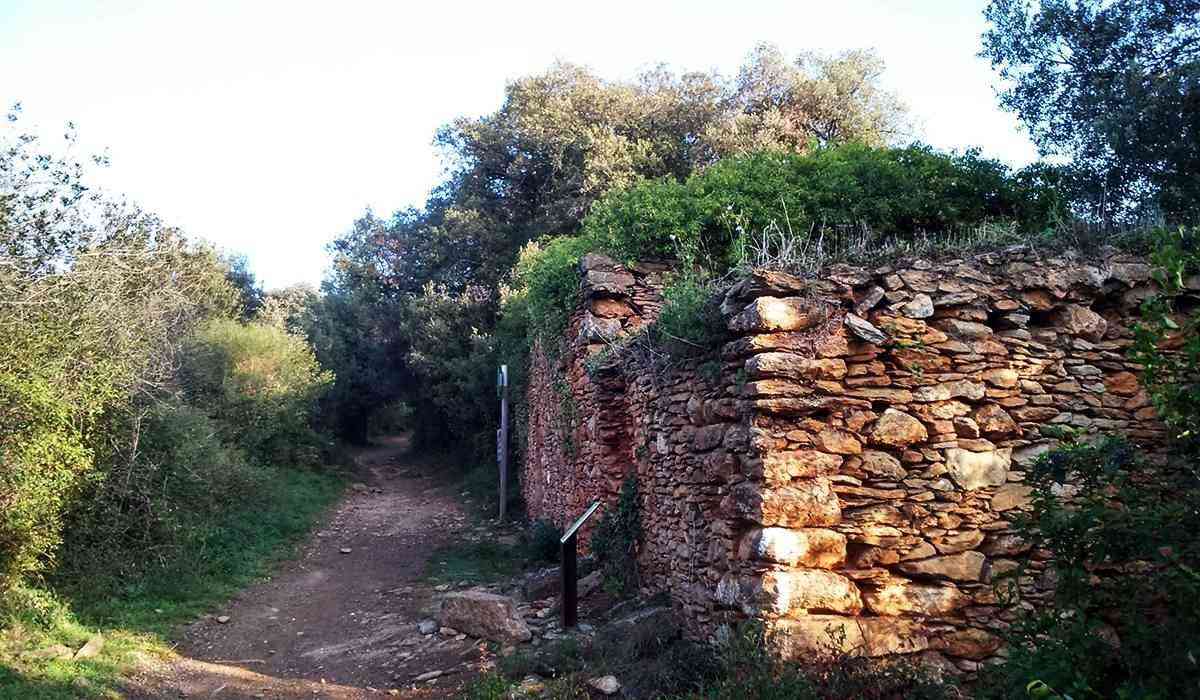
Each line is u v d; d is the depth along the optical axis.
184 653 9.30
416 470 32.22
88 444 11.27
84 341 10.49
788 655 5.27
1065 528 4.86
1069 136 13.14
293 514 18.20
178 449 13.41
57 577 10.31
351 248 40.03
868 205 10.35
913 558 5.62
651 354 8.31
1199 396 4.36
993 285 6.03
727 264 10.30
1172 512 4.52
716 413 6.45
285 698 7.64
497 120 32.84
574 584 8.57
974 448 5.79
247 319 32.22
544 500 16.25
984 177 10.67
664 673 6.01
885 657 5.40
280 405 22.84
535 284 14.16
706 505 6.77
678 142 27.88
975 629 5.57
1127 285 6.11
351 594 12.48
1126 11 12.87
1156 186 11.51
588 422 11.15
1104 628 5.22
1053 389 5.95
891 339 5.81
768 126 24.97
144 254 12.26
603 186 25.77
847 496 5.68
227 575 12.91
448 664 8.19
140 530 12.02
